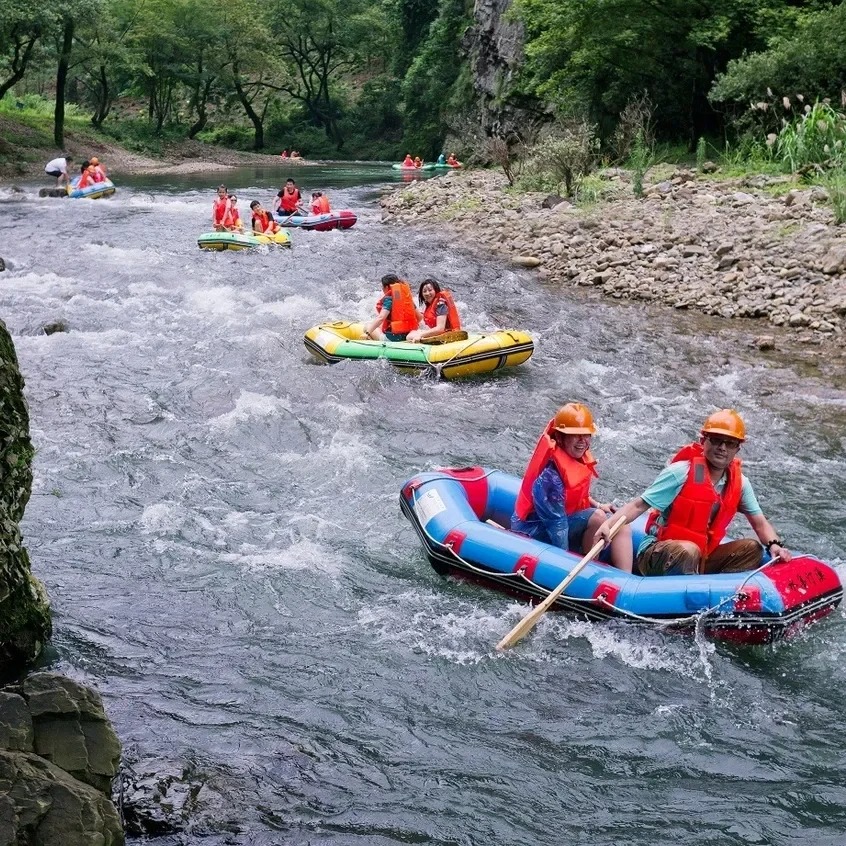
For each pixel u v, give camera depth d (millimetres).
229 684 4844
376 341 10500
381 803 3994
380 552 6375
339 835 3770
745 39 25312
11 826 2951
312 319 12539
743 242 15258
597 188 21156
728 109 26047
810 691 4906
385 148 53594
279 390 9695
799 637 5305
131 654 5082
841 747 4461
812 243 14562
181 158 46281
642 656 5168
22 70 39125
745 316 12875
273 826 3779
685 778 4234
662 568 5453
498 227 19375
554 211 19609
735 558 5535
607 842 3812
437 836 3811
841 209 15188
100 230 20141
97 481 7383
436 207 23297
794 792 4141
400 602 5715
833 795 4117
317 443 8336
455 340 10625
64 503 6973
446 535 5898
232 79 52531
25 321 12125
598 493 7500
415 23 52969
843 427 8914
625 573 5402
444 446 8383
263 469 7734
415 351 10219
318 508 7043
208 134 55500
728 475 5383
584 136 22000
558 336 11984
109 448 8047
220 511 6938
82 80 55875
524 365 10828
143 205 25734
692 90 26656
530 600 5602
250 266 16078
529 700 4805
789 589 5180
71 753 3254
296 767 4191
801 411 9359
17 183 31641
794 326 12289
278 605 5656
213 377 10070
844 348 11398
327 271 15797
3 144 37375
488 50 37594
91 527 6609
